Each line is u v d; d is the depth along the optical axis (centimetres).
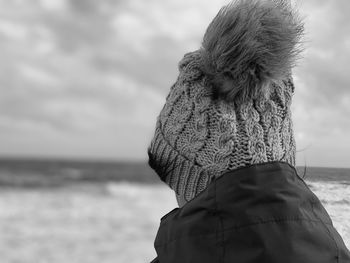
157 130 113
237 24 97
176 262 94
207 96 100
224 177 94
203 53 102
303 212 93
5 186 2855
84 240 1245
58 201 2136
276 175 95
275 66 97
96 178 3572
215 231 91
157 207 1930
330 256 91
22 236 1304
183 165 105
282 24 98
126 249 1126
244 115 98
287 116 105
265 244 88
